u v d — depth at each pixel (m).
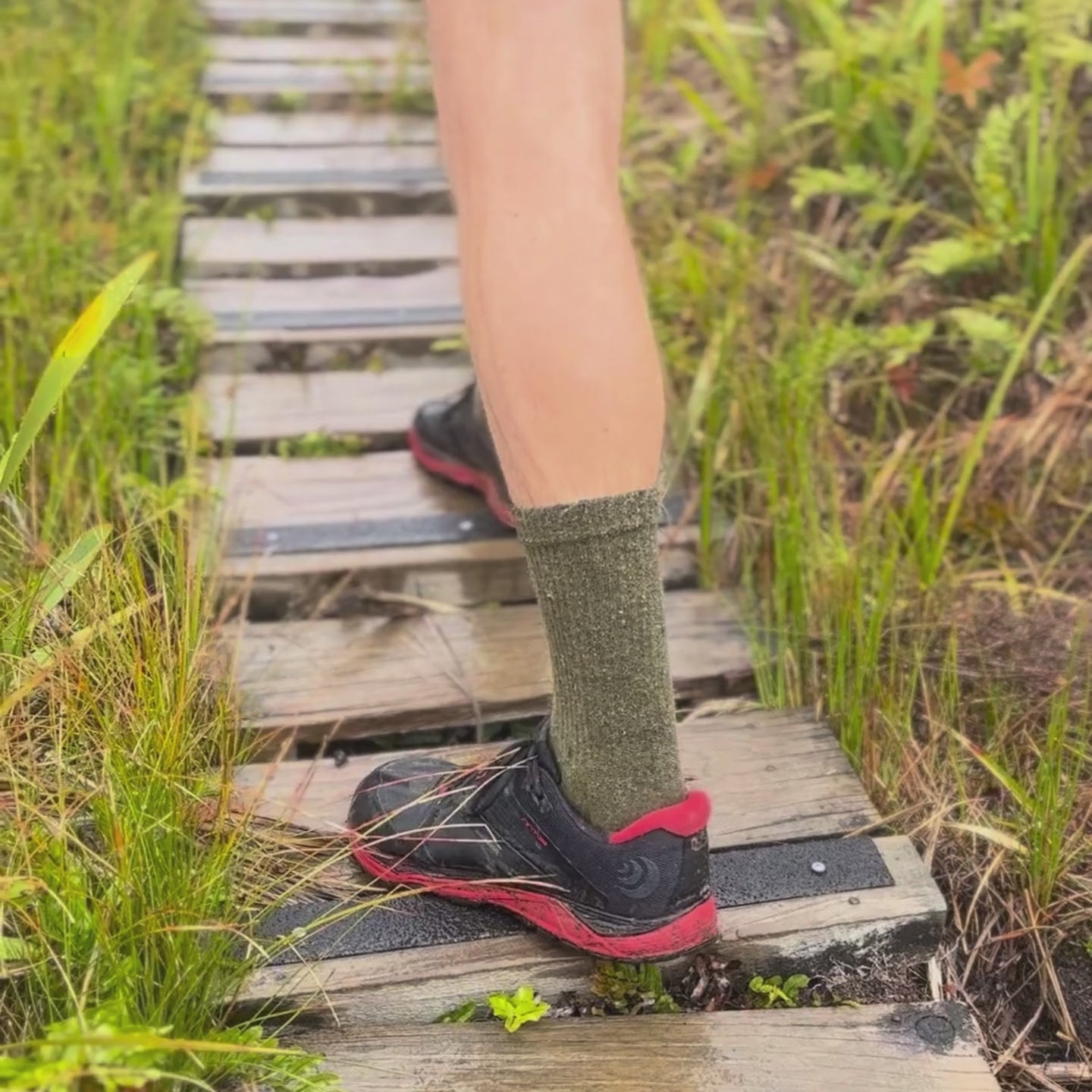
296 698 1.66
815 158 2.79
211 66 3.52
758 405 2.05
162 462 1.97
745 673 1.76
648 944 1.20
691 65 3.32
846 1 2.82
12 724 1.22
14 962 1.09
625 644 1.09
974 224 2.43
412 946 1.28
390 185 2.91
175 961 1.08
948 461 2.06
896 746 1.57
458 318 2.48
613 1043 1.20
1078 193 2.39
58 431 1.80
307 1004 1.21
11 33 3.34
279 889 1.33
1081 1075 1.26
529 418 1.03
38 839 1.11
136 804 1.13
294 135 3.19
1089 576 1.85
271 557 1.89
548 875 1.23
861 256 2.49
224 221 2.79
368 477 2.09
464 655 1.75
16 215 2.50
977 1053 1.19
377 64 3.57
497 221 1.03
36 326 2.14
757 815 1.47
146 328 2.27
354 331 2.42
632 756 1.14
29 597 1.25
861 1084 1.16
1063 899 1.38
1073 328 2.23
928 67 2.45
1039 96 2.25
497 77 1.03
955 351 2.25
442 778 1.38
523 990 1.23
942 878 1.43
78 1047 0.89
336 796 1.49
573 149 1.04
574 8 1.04
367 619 1.82
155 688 1.24
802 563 1.81
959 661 1.68
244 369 2.37
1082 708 1.57
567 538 1.05
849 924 1.32
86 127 2.97
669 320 2.41
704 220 2.59
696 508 2.06
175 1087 1.04
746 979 1.31
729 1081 1.16
